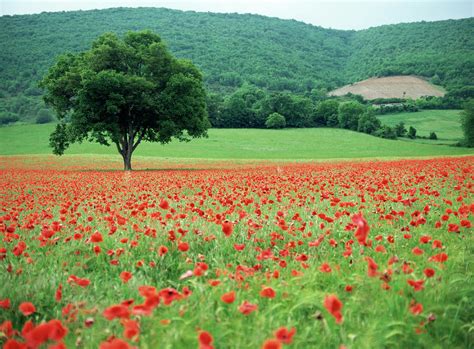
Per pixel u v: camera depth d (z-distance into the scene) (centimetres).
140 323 342
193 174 2422
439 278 438
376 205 909
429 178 1544
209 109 11562
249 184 1404
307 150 7444
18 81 18912
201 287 407
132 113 3922
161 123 3781
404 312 369
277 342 248
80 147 7469
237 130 10688
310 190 1308
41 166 4581
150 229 632
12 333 334
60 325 263
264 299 421
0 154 6625
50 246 621
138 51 3991
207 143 8106
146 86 3694
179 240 602
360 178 1631
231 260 582
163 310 385
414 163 2516
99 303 423
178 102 3822
